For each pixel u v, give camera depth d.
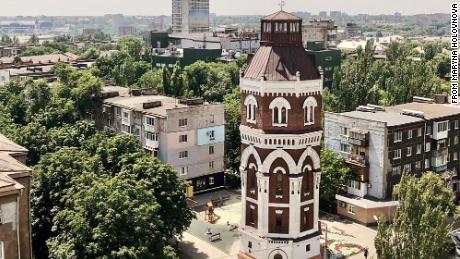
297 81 68.50
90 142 110.31
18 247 63.34
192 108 124.50
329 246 98.19
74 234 72.06
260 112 69.69
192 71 191.25
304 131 70.06
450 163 124.56
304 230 72.69
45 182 83.88
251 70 71.62
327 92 185.50
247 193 73.56
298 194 70.88
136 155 98.81
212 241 101.44
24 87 149.75
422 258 70.88
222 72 197.00
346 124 117.44
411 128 114.94
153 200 81.12
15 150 80.50
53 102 139.75
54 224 76.25
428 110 126.56
